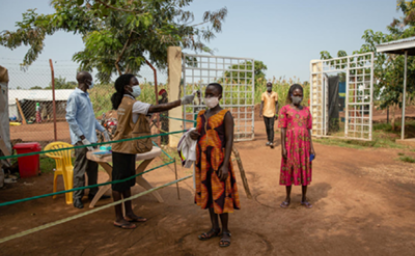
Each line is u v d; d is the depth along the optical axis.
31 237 3.47
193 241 3.34
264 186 5.40
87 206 4.53
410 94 11.42
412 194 4.75
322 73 9.98
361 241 3.26
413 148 8.37
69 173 4.59
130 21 5.50
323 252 3.05
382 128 11.82
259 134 11.66
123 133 3.57
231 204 3.20
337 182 5.51
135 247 3.23
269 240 3.33
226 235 3.28
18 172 6.30
